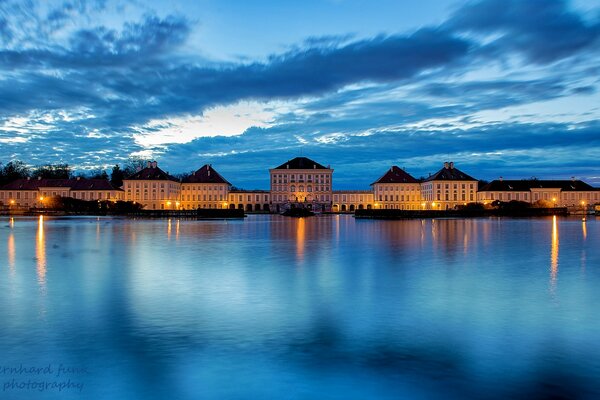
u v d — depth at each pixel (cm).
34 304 2309
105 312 2169
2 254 4250
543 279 2980
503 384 1454
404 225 9712
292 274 3177
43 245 5097
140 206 18288
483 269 3384
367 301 2375
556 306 2281
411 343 1770
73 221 11288
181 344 1759
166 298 2444
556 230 7806
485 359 1627
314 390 1427
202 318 2075
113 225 9469
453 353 1677
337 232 7450
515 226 9156
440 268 3434
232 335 1853
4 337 1828
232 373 1527
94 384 1465
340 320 2045
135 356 1652
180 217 14212
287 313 2155
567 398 1377
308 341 1789
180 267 3503
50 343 1769
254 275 3136
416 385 1451
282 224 10262
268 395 1402
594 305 2300
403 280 2938
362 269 3394
